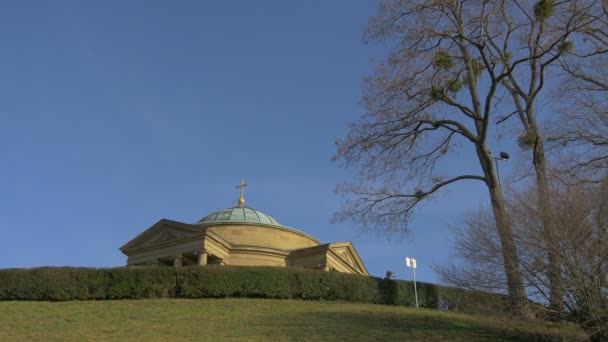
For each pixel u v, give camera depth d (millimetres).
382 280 30078
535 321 19156
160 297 28656
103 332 22344
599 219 18484
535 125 30031
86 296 28359
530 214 19359
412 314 25953
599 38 29266
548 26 29453
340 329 22375
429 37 30359
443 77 30281
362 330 22266
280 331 22094
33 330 22734
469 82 31672
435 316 25562
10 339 21328
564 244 18297
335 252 40594
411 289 30281
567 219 18562
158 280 28844
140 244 41156
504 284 19844
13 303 27438
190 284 28766
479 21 30125
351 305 28047
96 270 29000
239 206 47625
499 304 20328
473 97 31641
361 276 30000
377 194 32469
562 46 28422
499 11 30156
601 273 17891
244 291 28844
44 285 28375
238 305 27141
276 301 28328
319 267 39562
